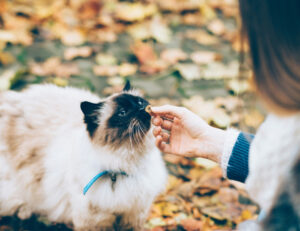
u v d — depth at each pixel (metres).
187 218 2.43
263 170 1.28
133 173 2.01
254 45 1.16
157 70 3.81
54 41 4.09
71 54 3.89
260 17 1.10
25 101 2.38
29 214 2.46
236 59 4.01
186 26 4.49
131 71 3.75
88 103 1.99
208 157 1.95
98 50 4.02
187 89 3.61
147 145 2.04
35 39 4.08
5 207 2.41
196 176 2.77
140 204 2.08
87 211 2.01
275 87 1.13
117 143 1.96
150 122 2.01
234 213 2.48
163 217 2.45
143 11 4.53
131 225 2.27
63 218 2.35
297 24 1.05
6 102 2.39
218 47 4.18
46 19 4.36
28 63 3.75
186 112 1.96
